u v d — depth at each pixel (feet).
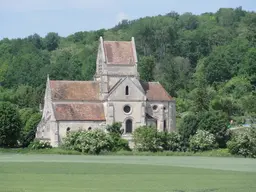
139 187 584.81
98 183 610.24
